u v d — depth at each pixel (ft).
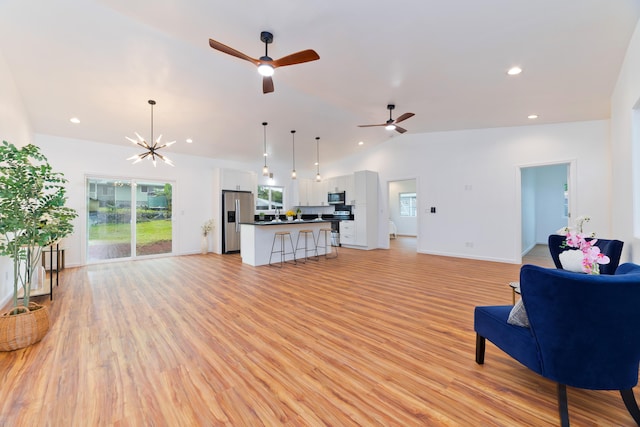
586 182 15.38
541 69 9.37
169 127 17.35
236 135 19.62
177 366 6.42
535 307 4.58
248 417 4.84
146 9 7.79
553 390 5.52
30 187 7.66
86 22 9.30
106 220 19.13
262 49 9.21
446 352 6.98
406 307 10.11
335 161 29.07
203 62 11.64
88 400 5.27
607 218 14.85
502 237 18.35
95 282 13.82
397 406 5.09
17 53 10.52
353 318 9.15
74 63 11.19
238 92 14.08
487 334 6.01
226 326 8.59
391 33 7.83
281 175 28.48
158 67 11.76
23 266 11.85
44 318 7.81
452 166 20.42
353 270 16.28
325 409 5.03
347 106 14.21
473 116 15.15
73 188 17.58
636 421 4.60
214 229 23.61
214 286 13.03
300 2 6.81
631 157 8.29
